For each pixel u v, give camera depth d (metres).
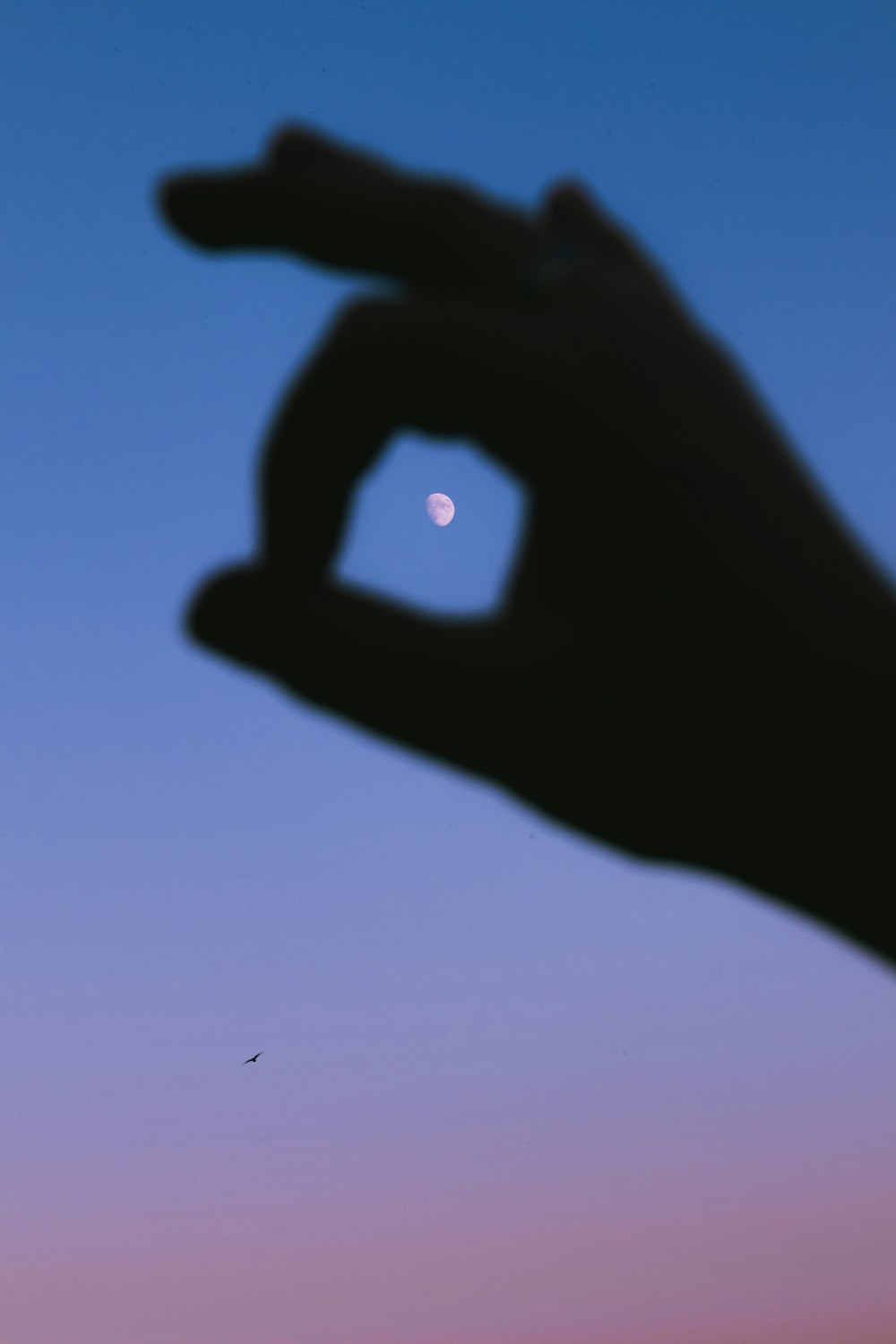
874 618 0.36
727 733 0.36
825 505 0.37
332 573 0.37
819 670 0.36
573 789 0.37
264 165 0.37
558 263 0.37
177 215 0.37
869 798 0.36
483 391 0.35
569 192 0.39
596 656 0.37
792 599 0.36
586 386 0.35
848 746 0.36
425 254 0.37
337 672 0.36
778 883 0.37
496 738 0.37
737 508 0.36
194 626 0.36
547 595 0.37
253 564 0.36
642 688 0.36
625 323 0.36
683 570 0.36
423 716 0.37
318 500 0.35
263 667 0.36
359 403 0.35
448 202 0.37
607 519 0.36
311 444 0.35
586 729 0.37
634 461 0.36
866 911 0.36
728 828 0.37
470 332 0.35
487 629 0.37
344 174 0.37
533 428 0.35
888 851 0.36
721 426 0.36
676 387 0.36
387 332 0.35
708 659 0.36
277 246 0.37
